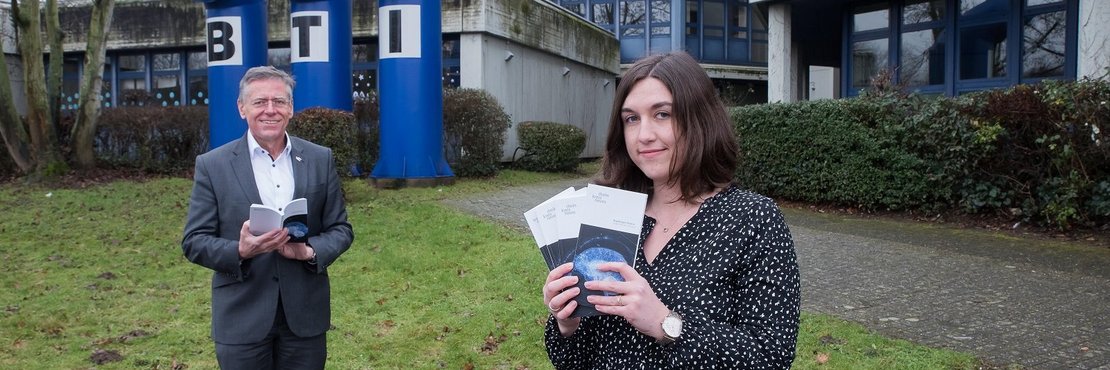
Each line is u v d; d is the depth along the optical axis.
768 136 11.29
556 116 20.41
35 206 11.45
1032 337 4.87
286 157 3.33
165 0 19.50
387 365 4.84
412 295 6.30
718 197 1.95
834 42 19.42
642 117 1.94
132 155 16.27
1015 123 8.72
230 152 3.25
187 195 12.34
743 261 1.85
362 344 5.20
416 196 11.63
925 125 9.41
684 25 26.02
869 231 8.86
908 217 9.82
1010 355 4.54
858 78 15.30
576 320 2.03
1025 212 8.77
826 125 10.48
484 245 7.95
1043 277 6.43
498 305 5.86
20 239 9.12
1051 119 8.32
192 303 6.34
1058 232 8.44
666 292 1.87
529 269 6.84
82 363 4.99
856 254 7.49
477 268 7.04
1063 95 8.09
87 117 15.32
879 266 6.95
